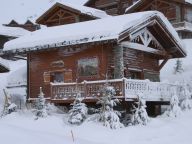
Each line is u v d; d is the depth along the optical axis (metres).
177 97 25.06
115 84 23.38
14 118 25.36
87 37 24.92
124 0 61.38
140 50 27.92
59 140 17.52
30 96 29.86
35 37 29.19
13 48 29.06
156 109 29.27
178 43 29.08
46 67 29.16
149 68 29.44
